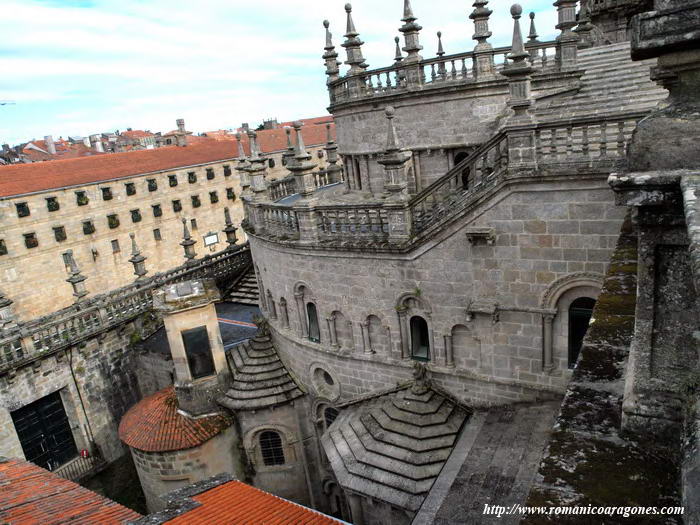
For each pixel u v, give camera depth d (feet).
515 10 44.78
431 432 58.34
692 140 14.57
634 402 14.80
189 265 122.72
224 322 109.09
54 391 94.73
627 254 29.78
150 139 413.80
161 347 104.73
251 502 52.24
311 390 79.36
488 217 53.42
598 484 13.43
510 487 48.01
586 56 91.56
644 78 71.26
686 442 11.18
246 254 134.62
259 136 313.73
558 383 55.62
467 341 60.44
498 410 59.72
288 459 84.28
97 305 101.71
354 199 87.10
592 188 47.21
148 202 241.14
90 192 217.15
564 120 46.32
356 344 69.62
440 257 58.08
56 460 96.99
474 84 71.51
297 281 73.82
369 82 83.10
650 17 14.05
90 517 41.14
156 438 78.79
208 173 270.26
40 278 201.46
